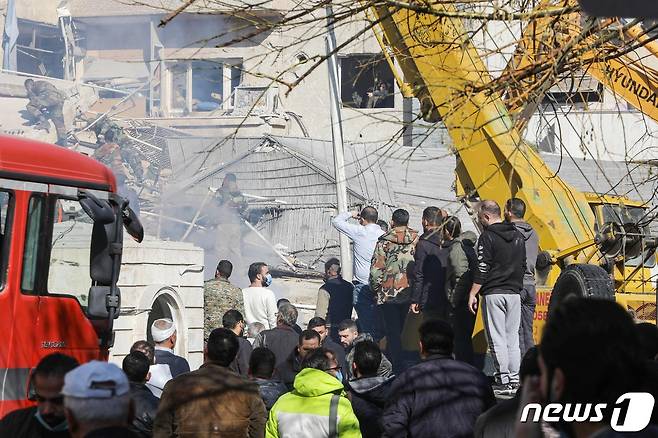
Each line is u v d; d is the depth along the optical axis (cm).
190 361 2314
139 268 2205
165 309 2309
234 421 1091
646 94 2545
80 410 702
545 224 1994
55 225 1584
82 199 1550
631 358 480
